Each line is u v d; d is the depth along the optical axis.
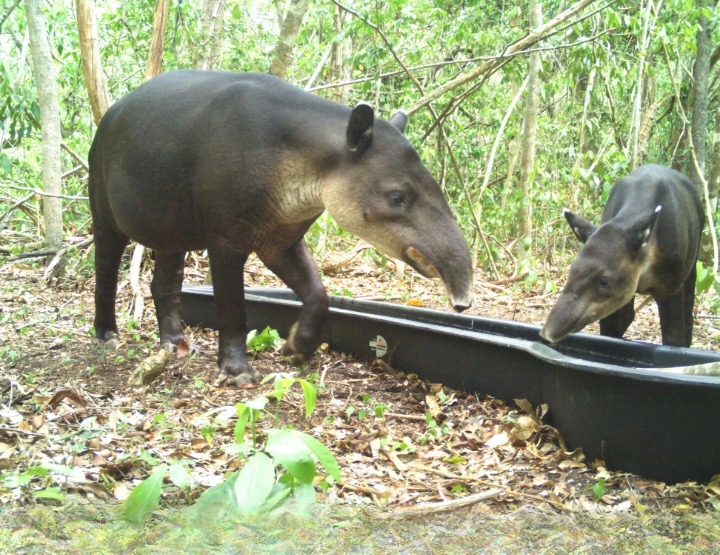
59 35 6.58
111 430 2.59
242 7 8.66
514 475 2.45
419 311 3.73
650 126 7.37
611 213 3.73
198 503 1.96
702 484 2.38
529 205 6.04
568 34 6.43
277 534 1.91
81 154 6.33
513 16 6.85
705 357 3.06
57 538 1.92
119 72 7.00
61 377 3.14
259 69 7.77
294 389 3.08
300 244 3.21
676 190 3.71
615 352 3.28
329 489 2.26
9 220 6.41
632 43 7.50
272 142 2.96
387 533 2.01
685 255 3.63
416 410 2.97
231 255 3.04
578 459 2.55
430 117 6.98
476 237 6.49
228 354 3.12
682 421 2.38
